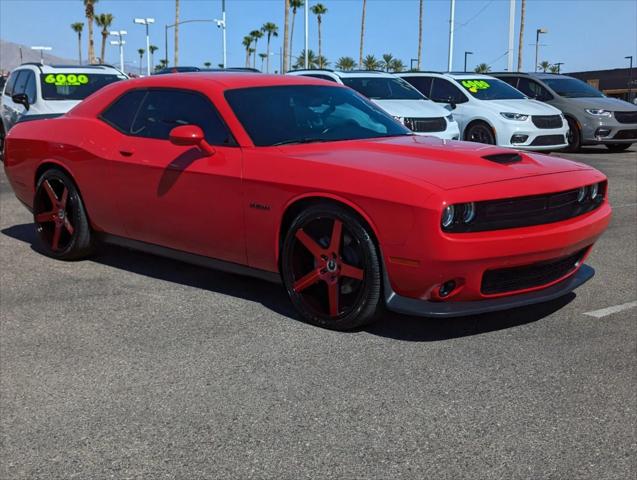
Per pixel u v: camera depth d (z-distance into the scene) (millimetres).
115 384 3281
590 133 14609
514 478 2451
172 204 4582
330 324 3928
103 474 2537
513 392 3125
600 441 2695
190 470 2549
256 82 4793
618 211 7762
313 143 4352
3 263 5555
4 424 2920
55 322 4141
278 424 2869
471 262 3457
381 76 11938
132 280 5027
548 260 3719
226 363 3496
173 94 4832
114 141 5020
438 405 3008
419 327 3984
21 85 12344
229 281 4965
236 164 4211
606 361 3467
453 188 3473
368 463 2562
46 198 5660
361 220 3701
